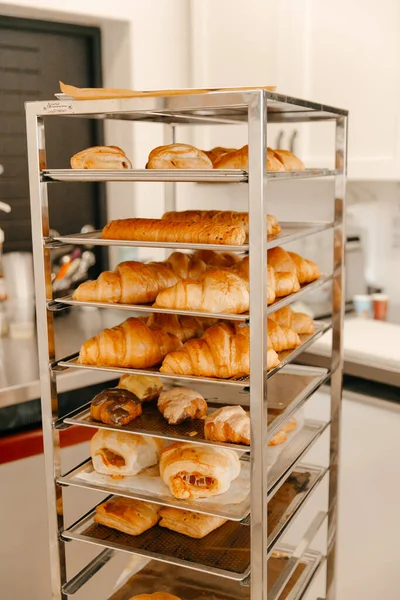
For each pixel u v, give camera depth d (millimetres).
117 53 2311
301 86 2152
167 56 2369
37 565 1733
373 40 1938
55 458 1049
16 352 1956
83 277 2330
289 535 1932
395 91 1908
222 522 1059
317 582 1775
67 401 1796
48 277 1010
